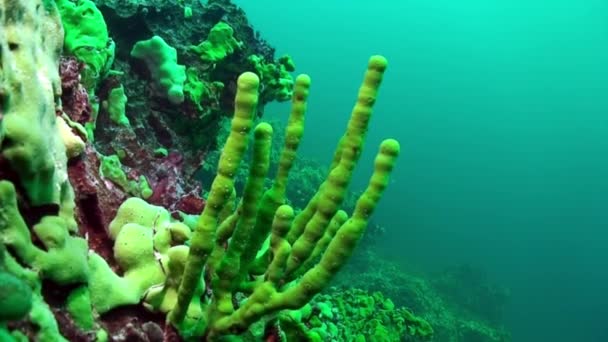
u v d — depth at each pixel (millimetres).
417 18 102062
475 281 21094
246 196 1646
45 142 1499
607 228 54562
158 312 1827
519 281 36562
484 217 49781
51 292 1537
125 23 3844
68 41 2871
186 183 3732
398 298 13070
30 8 1736
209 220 1541
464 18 100438
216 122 4250
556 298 35438
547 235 50438
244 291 1922
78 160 2049
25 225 1428
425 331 5141
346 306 4781
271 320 2082
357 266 14203
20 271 1372
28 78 1542
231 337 1884
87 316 1613
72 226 1747
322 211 1629
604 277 42688
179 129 3939
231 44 4391
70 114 2459
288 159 1723
